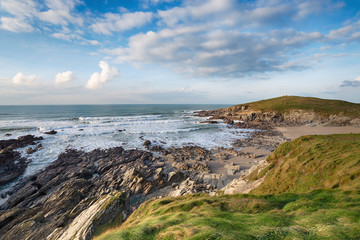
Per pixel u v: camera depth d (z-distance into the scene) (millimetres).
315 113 103188
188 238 7344
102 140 62875
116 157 46156
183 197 19922
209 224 8992
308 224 8211
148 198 28781
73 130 76000
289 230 7520
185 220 10664
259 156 48938
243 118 119188
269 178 22234
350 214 8414
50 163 41656
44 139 61031
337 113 97500
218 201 15031
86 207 22219
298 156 22297
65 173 34750
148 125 96938
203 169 39594
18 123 92875
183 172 38094
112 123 98500
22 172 37062
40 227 18344
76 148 52531
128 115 152625
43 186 30266
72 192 26109
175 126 95188
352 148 20047
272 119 110125
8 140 53531
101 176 35625
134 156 46906
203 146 59438
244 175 30000
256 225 8727
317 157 20391
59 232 16812
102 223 16953
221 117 129250
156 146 56000
